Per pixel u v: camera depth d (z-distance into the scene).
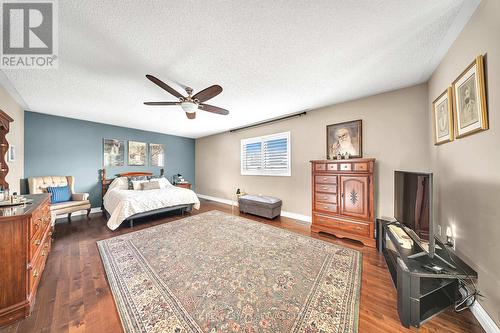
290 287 1.68
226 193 5.55
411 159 2.59
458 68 1.61
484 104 1.28
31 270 1.43
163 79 2.29
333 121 3.33
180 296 1.56
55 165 3.91
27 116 3.58
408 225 1.76
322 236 2.92
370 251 2.41
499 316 1.16
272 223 3.59
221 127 5.05
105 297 1.57
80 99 2.94
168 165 5.92
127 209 3.26
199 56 1.85
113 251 2.38
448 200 1.85
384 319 1.35
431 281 1.49
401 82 2.48
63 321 1.32
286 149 4.09
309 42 1.66
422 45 1.72
